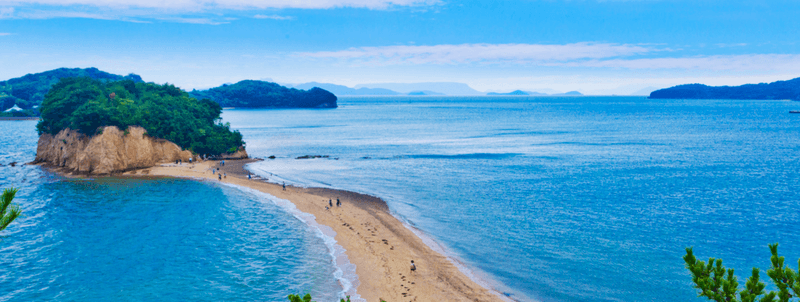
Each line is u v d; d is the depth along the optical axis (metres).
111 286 43.12
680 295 40.53
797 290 14.62
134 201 72.50
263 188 82.12
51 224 60.38
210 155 116.38
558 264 47.50
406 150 136.00
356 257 49.47
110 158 95.31
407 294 41.22
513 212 66.38
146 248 52.19
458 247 52.47
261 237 55.69
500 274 45.31
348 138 172.75
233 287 42.72
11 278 44.47
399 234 56.62
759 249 50.97
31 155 126.12
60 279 44.47
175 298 40.78
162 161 105.69
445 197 75.75
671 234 56.12
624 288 42.03
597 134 181.62
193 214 65.38
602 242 53.50
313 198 74.69
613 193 77.38
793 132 186.50
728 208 67.19
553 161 112.25
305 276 44.94
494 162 111.75
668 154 123.75
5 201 13.41
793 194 75.75
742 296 15.47
